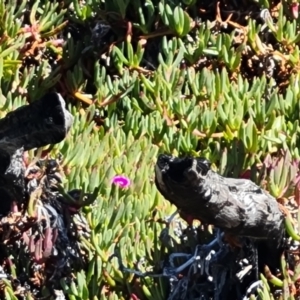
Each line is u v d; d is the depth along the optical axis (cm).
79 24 701
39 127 405
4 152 430
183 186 371
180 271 452
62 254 481
